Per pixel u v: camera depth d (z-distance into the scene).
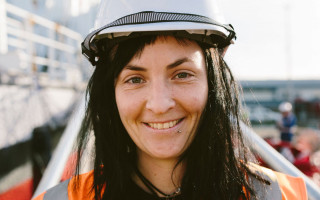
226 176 1.10
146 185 1.07
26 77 4.39
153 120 0.95
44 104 4.74
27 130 4.13
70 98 6.00
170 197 1.07
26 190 3.92
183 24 0.89
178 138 0.97
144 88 0.95
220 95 1.11
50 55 5.61
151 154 0.98
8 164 3.62
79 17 7.23
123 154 1.13
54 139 4.99
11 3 5.67
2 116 3.57
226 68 1.21
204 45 1.04
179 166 1.08
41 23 5.25
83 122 1.25
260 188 1.09
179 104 0.95
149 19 0.89
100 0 1.06
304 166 4.76
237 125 1.22
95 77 1.13
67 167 1.74
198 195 1.07
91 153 1.29
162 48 0.92
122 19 0.92
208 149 1.09
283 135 8.62
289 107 8.68
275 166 1.46
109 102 1.14
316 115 25.42
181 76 0.96
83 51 1.08
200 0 0.97
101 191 1.10
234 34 1.04
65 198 1.07
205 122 1.10
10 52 4.21
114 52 1.03
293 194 1.10
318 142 8.86
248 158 1.29
